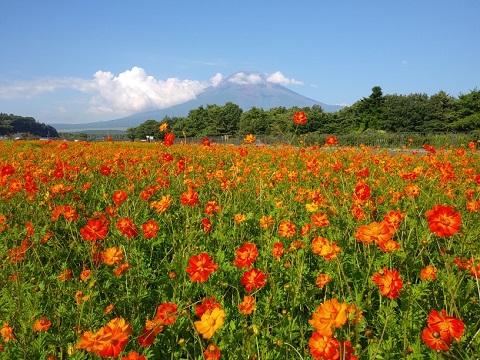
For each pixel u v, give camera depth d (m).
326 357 1.63
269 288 3.32
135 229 3.42
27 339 2.55
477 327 2.58
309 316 2.86
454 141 26.56
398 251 3.38
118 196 4.46
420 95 70.62
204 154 11.89
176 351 2.51
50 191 5.69
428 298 2.81
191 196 4.12
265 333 2.45
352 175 7.09
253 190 6.36
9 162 10.26
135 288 3.22
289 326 2.45
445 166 5.43
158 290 3.25
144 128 98.50
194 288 3.26
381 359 2.25
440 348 1.80
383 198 5.23
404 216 3.81
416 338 2.40
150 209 5.84
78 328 2.44
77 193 6.31
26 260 3.87
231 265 3.73
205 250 3.90
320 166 8.03
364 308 2.63
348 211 4.46
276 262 3.31
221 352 2.36
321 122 69.12
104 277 3.60
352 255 3.65
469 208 3.78
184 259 3.43
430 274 2.72
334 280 3.21
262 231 4.70
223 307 2.83
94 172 7.98
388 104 70.44
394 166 7.47
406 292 2.69
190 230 3.96
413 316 2.59
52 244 4.21
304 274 3.30
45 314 2.90
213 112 85.50
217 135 83.00
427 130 65.00
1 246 3.65
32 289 3.14
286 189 5.84
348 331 2.24
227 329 2.55
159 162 9.31
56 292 3.05
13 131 136.62
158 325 2.09
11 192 5.21
